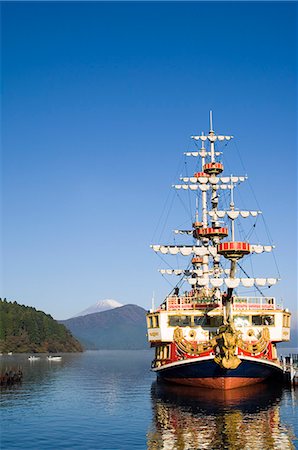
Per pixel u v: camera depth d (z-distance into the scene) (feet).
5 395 264.72
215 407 190.39
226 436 147.95
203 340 234.99
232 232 223.51
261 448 135.85
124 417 186.70
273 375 249.34
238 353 211.61
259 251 255.09
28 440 151.74
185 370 225.76
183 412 182.91
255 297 244.01
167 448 137.49
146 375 431.43
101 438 151.94
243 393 220.43
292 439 144.66
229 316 207.92
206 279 244.83
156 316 241.96
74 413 199.52
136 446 141.08
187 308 239.91
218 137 309.42
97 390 289.94
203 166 305.73
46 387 310.04
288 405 194.90
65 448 140.97
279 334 240.73
